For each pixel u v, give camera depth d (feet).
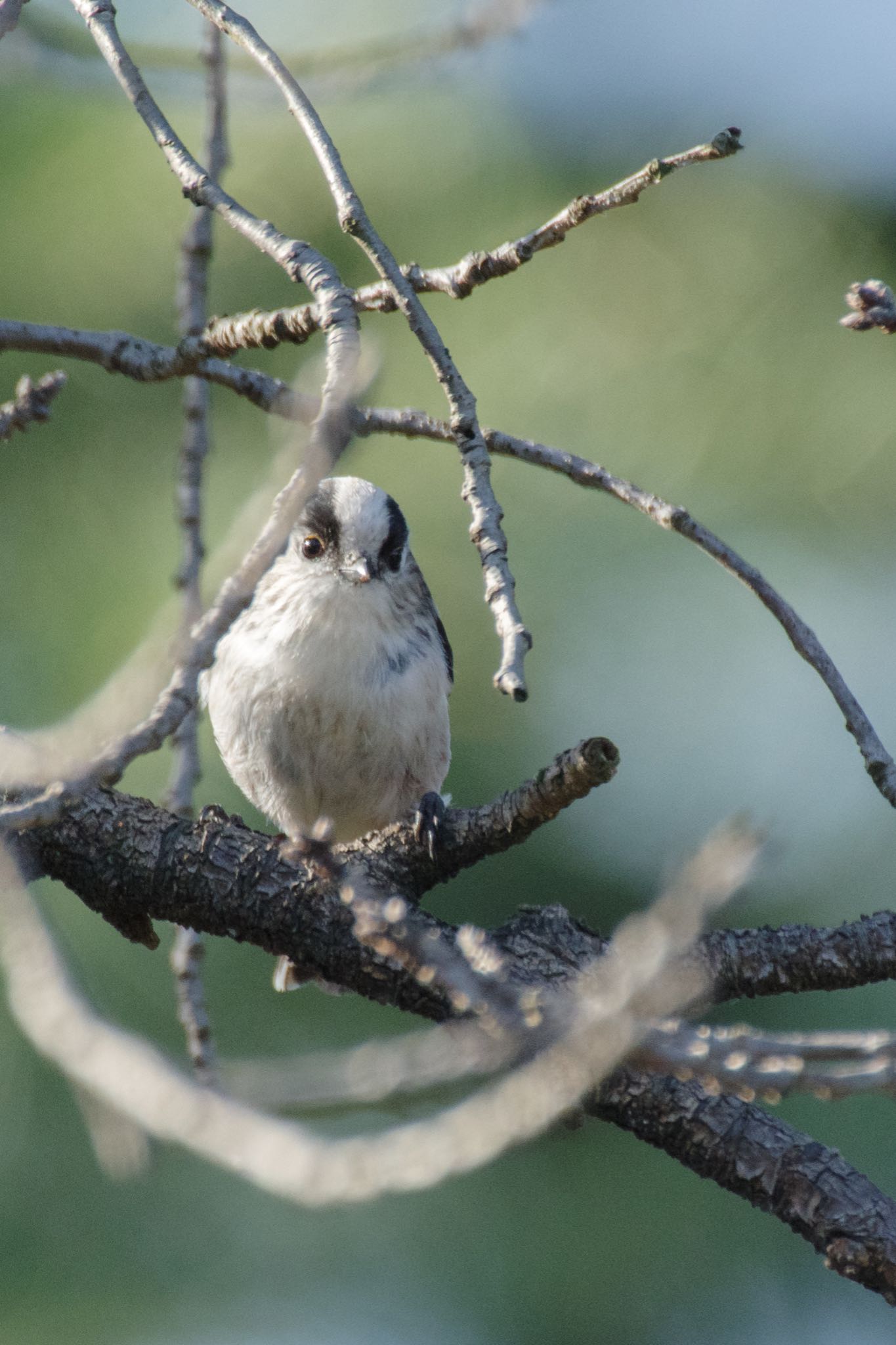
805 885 40.09
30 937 16.03
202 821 22.74
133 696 15.71
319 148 18.48
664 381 42.34
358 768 30.60
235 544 15.99
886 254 43.50
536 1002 14.73
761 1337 35.06
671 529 20.62
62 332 20.52
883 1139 34.53
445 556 39.73
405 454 40.45
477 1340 35.27
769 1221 35.86
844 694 19.97
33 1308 34.04
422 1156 13.33
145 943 23.13
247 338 19.54
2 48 30.73
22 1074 34.73
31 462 40.37
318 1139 13.79
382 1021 36.32
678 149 43.75
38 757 15.49
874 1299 35.68
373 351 16.98
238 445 40.75
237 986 36.32
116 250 41.32
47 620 38.93
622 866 38.58
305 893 21.65
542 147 43.37
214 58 25.61
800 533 42.22
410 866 22.48
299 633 29.81
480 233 42.50
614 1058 13.41
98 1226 35.01
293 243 18.08
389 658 30.27
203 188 18.80
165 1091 14.60
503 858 38.06
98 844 22.40
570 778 20.99
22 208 41.55
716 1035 14.46
